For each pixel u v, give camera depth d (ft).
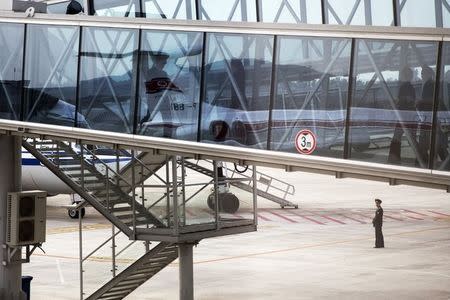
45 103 72.79
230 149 64.18
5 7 79.10
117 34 69.05
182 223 84.02
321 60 60.08
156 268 91.56
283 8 64.03
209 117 65.10
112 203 86.22
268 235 147.54
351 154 59.00
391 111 57.36
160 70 67.15
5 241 84.38
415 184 58.70
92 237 143.02
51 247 134.41
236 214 89.56
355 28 58.44
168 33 66.74
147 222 84.58
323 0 61.52
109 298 93.09
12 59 74.33
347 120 58.95
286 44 61.57
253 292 102.06
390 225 159.43
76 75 71.05
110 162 101.71
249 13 65.92
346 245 136.15
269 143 62.44
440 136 55.62
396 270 114.83
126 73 68.69
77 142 74.28
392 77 57.21
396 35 56.80
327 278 109.91
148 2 72.33
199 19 68.69
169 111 66.80
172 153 69.62
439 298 97.81
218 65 64.59
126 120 68.80
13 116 74.43
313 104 60.49
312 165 61.31
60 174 86.48
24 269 117.60
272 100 62.28
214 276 112.16
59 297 100.12
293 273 113.60
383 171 57.72
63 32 71.82
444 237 144.15
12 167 85.05
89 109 70.59
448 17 56.85
